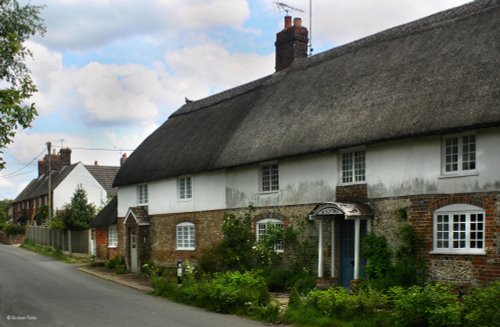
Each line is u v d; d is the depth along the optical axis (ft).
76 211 134.10
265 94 78.38
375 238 53.93
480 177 46.68
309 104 66.44
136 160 99.14
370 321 38.34
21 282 74.23
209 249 72.54
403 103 53.47
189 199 83.56
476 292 35.04
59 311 49.21
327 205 56.49
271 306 45.50
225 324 42.98
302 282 58.90
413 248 50.80
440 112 48.91
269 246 65.57
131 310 50.42
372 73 61.67
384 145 54.85
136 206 96.58
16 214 240.12
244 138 72.28
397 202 53.11
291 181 65.41
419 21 63.72
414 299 36.58
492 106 45.14
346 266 59.21
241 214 72.84
